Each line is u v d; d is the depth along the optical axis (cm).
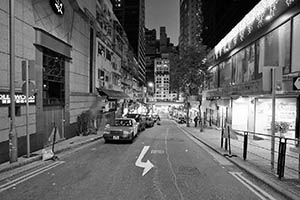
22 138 942
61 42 1355
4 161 817
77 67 1677
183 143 1432
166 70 15175
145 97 8750
